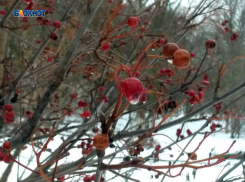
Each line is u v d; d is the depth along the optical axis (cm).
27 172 516
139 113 523
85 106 276
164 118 156
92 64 359
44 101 180
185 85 250
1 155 183
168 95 253
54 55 390
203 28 637
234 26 834
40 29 646
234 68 881
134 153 242
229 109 619
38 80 348
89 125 269
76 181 366
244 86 220
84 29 200
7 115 240
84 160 231
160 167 129
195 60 658
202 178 554
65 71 186
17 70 589
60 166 288
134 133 225
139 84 103
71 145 257
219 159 137
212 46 218
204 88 280
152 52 393
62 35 583
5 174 326
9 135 279
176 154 705
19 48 585
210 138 934
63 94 552
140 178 516
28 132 184
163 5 548
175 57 119
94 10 202
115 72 113
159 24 548
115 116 120
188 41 664
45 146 135
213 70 781
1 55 432
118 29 288
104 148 119
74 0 298
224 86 855
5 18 273
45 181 263
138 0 555
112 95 407
